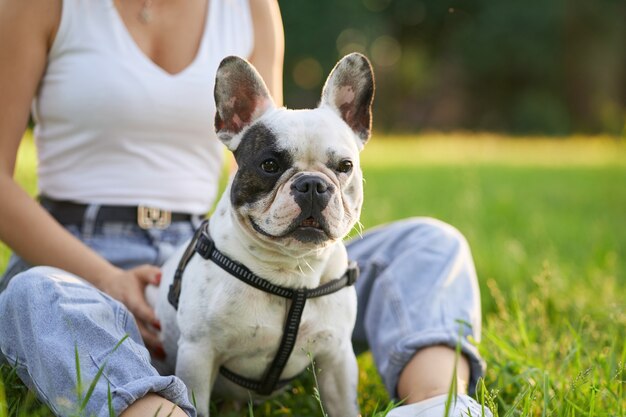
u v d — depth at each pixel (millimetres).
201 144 3055
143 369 2100
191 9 3070
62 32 2820
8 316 2275
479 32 27266
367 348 3131
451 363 2559
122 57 2871
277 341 2363
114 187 2889
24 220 2605
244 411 2682
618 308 3332
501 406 2604
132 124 2869
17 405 2209
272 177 2271
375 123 27609
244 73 2461
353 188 2391
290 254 2260
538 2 26672
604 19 27094
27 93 2752
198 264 2404
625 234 6164
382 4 28422
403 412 2295
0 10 2715
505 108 28328
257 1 3256
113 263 2852
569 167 12977
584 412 2293
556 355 3002
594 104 26984
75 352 2012
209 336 2346
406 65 28719
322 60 25906
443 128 27562
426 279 2797
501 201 7297
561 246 5578
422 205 7402
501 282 4262
